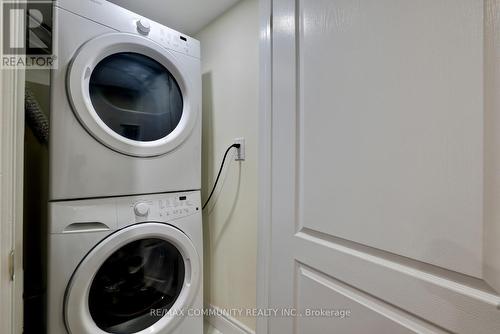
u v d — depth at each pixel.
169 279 1.16
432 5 0.52
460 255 0.48
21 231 0.53
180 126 1.17
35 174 1.01
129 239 0.95
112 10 0.96
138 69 1.07
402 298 0.58
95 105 0.94
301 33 0.84
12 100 0.50
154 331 1.02
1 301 0.48
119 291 1.00
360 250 0.67
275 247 0.96
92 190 0.90
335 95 0.72
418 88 0.54
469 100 0.47
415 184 0.54
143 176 1.03
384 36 0.60
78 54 0.86
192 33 1.62
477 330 0.46
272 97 0.97
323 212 0.77
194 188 1.22
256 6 1.23
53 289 0.81
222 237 1.44
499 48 0.43
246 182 1.29
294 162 0.87
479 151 0.46
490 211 0.45
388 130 0.59
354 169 0.67
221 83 1.44
